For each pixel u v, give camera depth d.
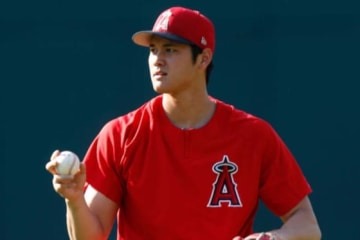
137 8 24.86
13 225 24.88
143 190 14.54
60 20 24.94
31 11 24.92
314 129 24.73
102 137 14.77
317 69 24.75
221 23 24.84
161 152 14.59
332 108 24.73
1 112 24.88
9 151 24.91
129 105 24.92
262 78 24.83
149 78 24.88
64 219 24.86
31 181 24.88
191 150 14.64
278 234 14.62
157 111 14.80
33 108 24.89
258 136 14.90
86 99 24.94
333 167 24.69
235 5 24.83
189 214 14.59
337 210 24.67
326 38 24.75
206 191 14.62
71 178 13.57
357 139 24.64
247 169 14.80
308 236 14.92
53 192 24.88
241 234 14.91
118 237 15.09
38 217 24.88
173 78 14.49
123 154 14.56
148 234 14.70
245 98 24.83
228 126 14.86
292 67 24.78
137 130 14.67
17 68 24.92
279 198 15.07
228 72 24.86
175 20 14.53
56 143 24.91
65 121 24.91
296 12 24.78
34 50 24.94
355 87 24.66
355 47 24.66
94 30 24.92
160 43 14.55
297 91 24.77
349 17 24.69
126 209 14.78
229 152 14.74
